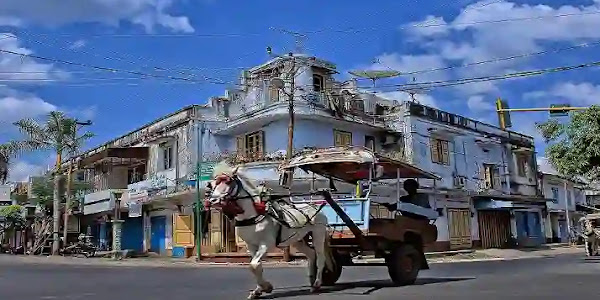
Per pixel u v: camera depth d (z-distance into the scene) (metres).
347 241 11.60
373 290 10.93
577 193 50.97
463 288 11.24
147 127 34.56
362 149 11.99
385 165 12.59
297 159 12.60
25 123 31.97
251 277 15.47
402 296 9.83
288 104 27.41
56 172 33.62
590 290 10.65
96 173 38.94
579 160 21.50
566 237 46.69
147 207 33.44
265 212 10.00
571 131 21.77
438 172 33.06
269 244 10.00
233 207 9.73
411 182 14.02
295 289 11.45
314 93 28.94
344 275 16.05
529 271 16.83
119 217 33.66
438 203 32.69
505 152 39.53
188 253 29.81
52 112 32.56
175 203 30.98
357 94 31.73
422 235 12.78
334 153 12.09
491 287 11.44
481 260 26.31
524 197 38.00
